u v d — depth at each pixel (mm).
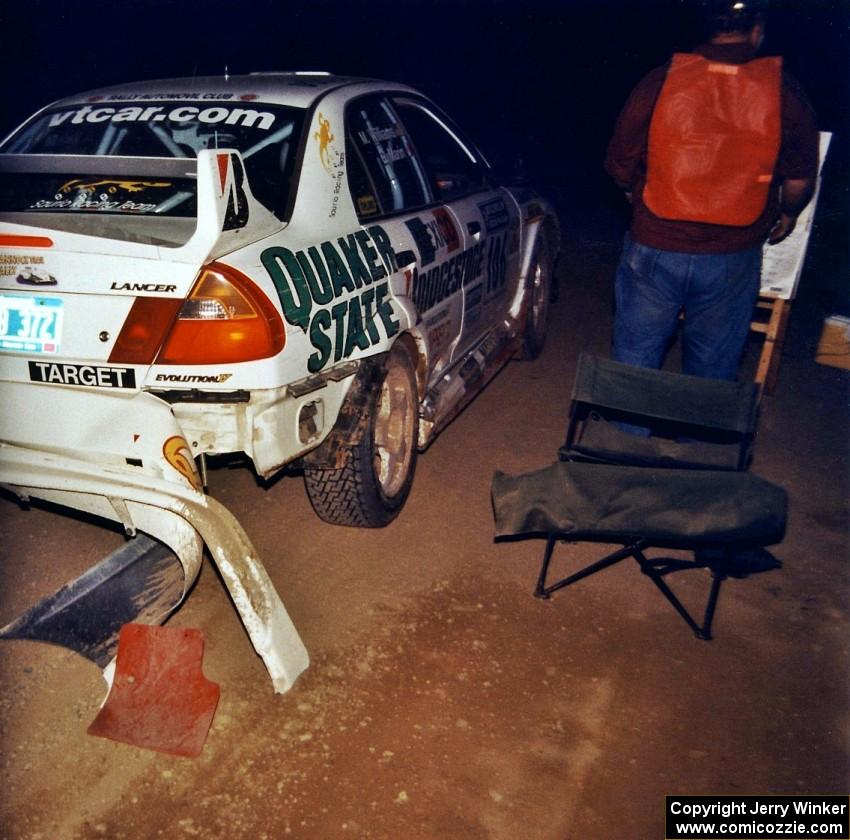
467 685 2984
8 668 2871
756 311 6738
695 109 3467
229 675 2969
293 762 2635
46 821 2410
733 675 3123
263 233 2980
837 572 3785
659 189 3635
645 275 3879
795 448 4945
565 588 3566
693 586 3639
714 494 3135
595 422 4012
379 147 3865
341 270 3234
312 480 3545
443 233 4082
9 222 2939
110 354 2770
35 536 3656
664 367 5969
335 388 3234
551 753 2729
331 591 3445
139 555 3316
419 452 4219
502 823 2482
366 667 3037
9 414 2908
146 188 3270
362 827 2441
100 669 2898
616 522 3152
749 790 2648
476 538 3891
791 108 3447
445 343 4219
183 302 2723
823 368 6129
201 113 3572
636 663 3152
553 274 6363
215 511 2789
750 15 3355
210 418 2863
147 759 2621
